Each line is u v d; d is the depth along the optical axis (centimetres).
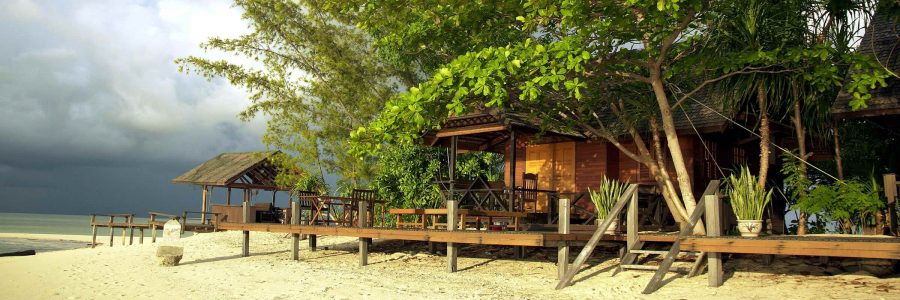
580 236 1146
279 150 2914
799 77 1252
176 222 2259
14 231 7444
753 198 1084
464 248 1582
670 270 1064
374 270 1330
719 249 926
